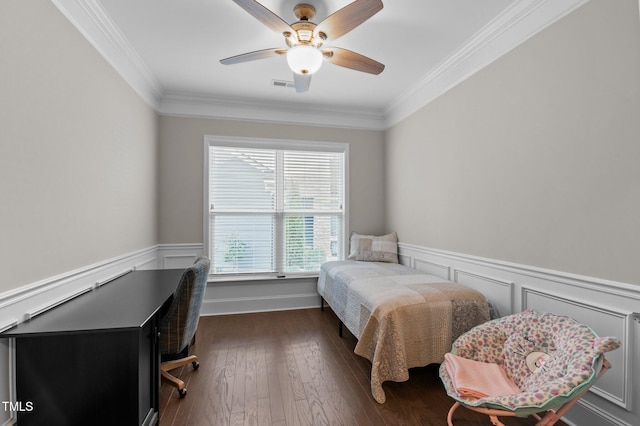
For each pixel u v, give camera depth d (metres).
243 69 2.86
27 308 1.41
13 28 1.31
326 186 3.98
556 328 1.46
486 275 2.33
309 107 3.79
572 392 1.12
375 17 2.08
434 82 2.97
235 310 3.63
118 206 2.36
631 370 1.44
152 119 3.21
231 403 1.91
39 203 1.47
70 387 1.37
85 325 1.36
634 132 1.42
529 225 1.97
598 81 1.56
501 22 2.10
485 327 1.71
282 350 2.65
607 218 1.53
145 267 3.02
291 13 2.03
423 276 2.74
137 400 1.41
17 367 1.33
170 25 2.16
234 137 3.62
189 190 3.52
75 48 1.77
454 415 1.80
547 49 1.84
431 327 2.06
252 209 3.74
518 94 2.05
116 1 1.89
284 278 3.72
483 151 2.37
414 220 3.39
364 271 2.96
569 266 1.71
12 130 1.31
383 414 1.81
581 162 1.65
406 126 3.55
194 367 2.31
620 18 1.47
